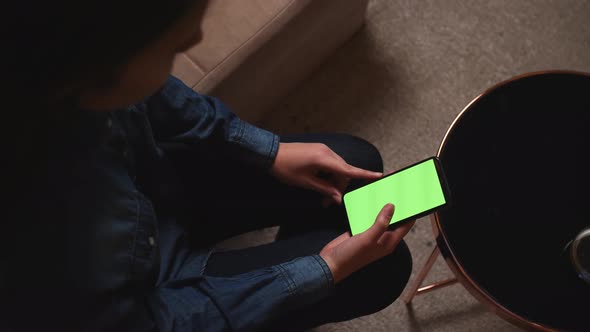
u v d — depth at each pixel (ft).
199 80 3.10
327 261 2.50
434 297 4.00
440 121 4.37
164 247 2.63
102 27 1.11
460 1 4.58
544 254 2.61
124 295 1.98
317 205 3.00
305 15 3.26
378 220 2.41
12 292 1.75
